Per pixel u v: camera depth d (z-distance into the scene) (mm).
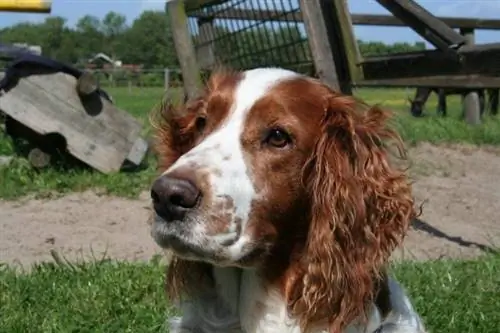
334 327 859
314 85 890
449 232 1738
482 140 2904
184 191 774
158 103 1030
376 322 882
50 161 2166
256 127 851
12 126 2154
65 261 1422
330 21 1771
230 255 803
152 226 795
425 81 1653
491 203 2033
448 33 1566
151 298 1248
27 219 1771
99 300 1231
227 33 1965
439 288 1268
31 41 24062
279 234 855
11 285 1285
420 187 2189
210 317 900
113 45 23438
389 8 1630
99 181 2068
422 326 974
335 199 858
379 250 871
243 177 822
